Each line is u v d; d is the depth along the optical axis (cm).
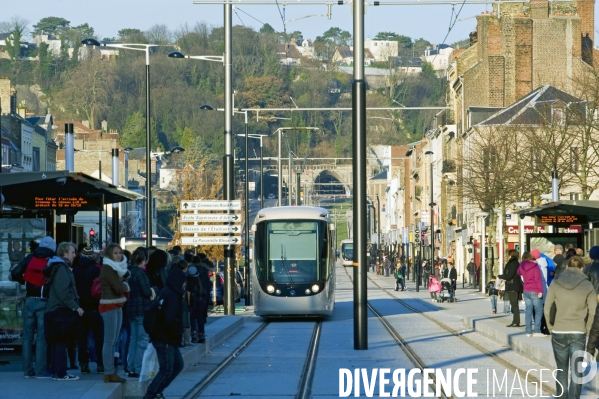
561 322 2402
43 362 2775
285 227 6169
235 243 6612
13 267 2895
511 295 4772
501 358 3716
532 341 3875
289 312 6041
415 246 17312
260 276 6112
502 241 8788
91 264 2895
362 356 3853
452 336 4822
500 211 8794
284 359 3762
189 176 16612
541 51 13012
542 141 8644
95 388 2552
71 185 3397
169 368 2455
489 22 13162
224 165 6588
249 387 2911
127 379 2719
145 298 2853
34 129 17362
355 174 4106
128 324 3005
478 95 13200
